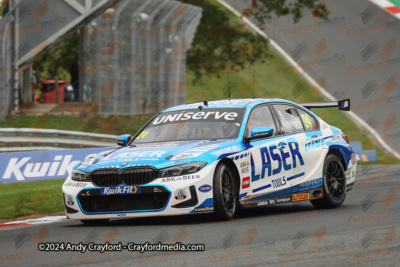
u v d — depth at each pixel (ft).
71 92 290.56
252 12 427.33
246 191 76.84
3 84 236.84
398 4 536.83
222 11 421.18
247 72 419.95
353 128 345.72
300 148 86.38
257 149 79.51
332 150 93.35
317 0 440.04
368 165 192.13
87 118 263.90
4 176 133.49
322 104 100.68
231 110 84.53
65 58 337.93
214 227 67.36
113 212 72.90
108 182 72.95
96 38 267.39
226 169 74.43
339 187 91.15
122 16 269.03
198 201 70.69
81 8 239.50
